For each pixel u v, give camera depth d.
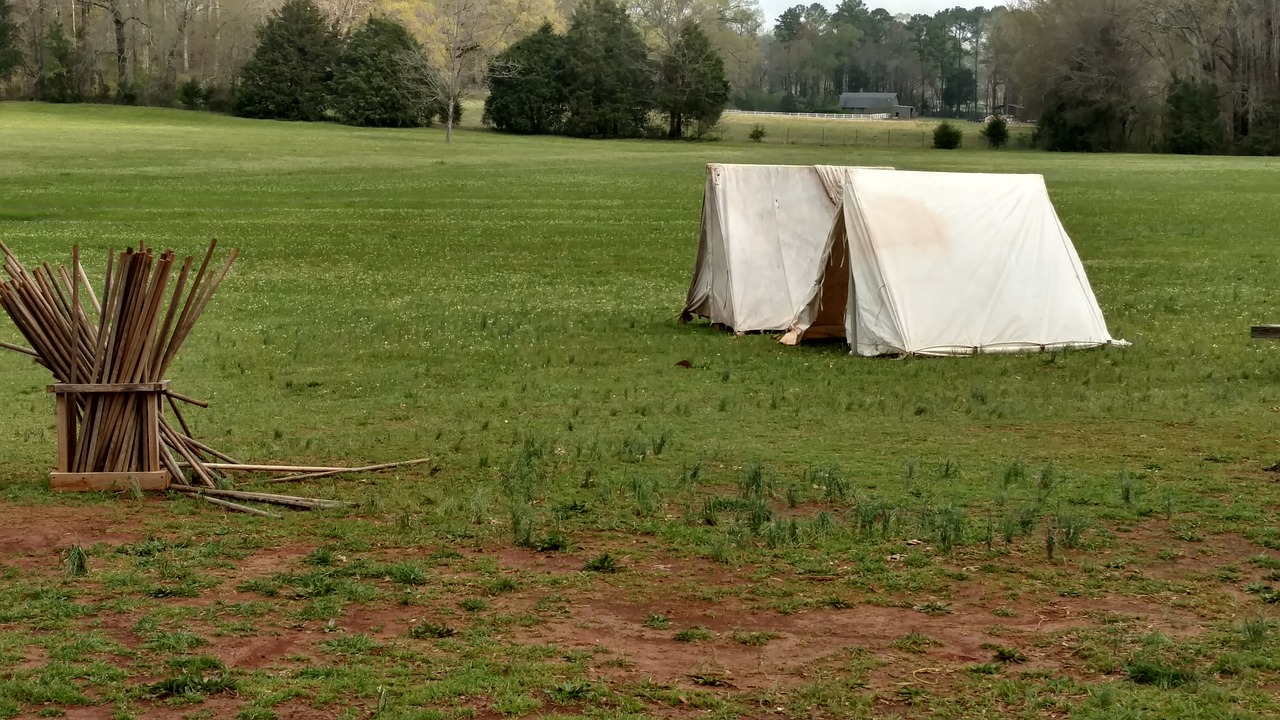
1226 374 16.59
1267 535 8.79
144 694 5.92
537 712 5.80
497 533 8.80
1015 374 16.86
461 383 16.36
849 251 18.84
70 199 43.00
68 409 10.01
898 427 13.16
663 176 56.41
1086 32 93.69
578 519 9.20
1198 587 7.72
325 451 11.93
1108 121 94.19
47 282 9.93
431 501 9.76
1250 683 6.16
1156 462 11.32
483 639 6.75
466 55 107.75
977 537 8.72
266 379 16.70
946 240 19.05
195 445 10.67
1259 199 43.94
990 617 7.19
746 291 21.02
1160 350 18.73
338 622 7.00
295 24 104.62
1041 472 10.77
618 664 6.42
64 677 6.09
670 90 101.81
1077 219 38.41
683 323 22.11
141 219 38.66
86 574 7.73
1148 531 8.97
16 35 107.25
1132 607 7.36
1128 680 6.26
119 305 9.84
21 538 8.59
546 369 17.39
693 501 9.75
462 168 60.34
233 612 7.11
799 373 16.97
